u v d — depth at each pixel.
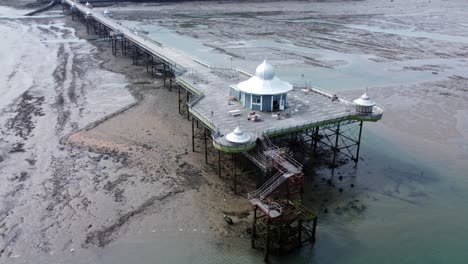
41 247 32.88
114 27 108.62
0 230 34.56
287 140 48.78
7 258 31.62
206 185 41.59
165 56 76.00
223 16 175.75
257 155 39.25
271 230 33.09
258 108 46.56
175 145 50.34
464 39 123.88
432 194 41.59
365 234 35.31
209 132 51.59
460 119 60.66
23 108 62.25
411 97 70.25
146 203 38.59
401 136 55.03
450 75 84.25
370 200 40.44
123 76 80.56
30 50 100.31
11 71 81.69
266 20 164.38
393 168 46.72
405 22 161.88
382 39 124.31
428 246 34.03
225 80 58.97
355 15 184.00
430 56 101.50
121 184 41.78
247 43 115.00
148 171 44.28
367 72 85.94
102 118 58.69
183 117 59.34
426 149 51.34
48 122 57.12
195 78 59.44
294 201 35.59
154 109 62.44
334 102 49.97
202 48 106.69
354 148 51.59
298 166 38.31
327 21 163.75
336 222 36.81
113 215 36.84
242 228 35.28
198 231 34.97
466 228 36.31
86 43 111.12
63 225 35.41
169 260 31.83
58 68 85.06
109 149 49.25
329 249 33.38
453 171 46.09
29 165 45.38
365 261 32.19
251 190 40.66
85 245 33.19
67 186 41.31
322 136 48.88
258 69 46.94
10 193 39.91
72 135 52.91
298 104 49.25
